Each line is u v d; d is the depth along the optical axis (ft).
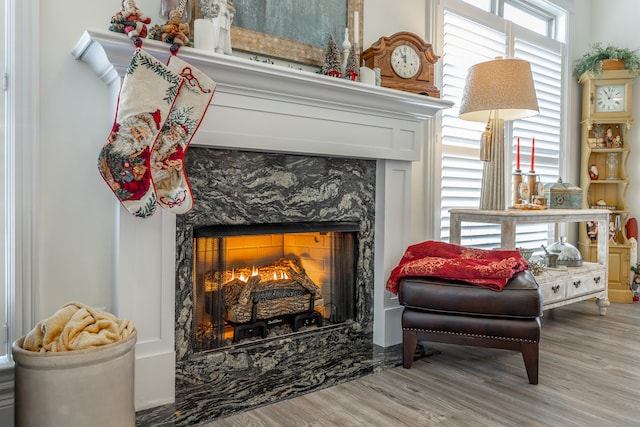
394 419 5.88
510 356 8.30
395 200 8.88
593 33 14.67
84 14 6.00
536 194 10.86
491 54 11.64
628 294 12.98
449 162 10.80
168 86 5.49
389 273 8.79
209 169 6.74
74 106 5.95
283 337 7.88
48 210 5.78
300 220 7.77
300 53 7.88
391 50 8.54
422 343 9.03
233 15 6.83
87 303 6.07
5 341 5.57
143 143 5.40
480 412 6.10
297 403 6.30
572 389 6.86
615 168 13.80
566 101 13.76
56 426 4.40
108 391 4.63
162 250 6.16
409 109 8.45
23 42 5.53
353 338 8.70
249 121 6.66
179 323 6.59
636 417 5.98
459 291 7.27
